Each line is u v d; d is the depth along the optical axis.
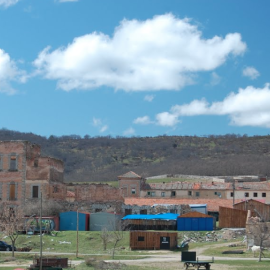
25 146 112.56
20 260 72.75
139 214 112.44
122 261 71.00
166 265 66.75
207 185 150.62
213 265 66.00
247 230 84.00
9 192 111.62
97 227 103.38
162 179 198.00
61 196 119.50
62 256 76.31
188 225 100.62
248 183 152.88
